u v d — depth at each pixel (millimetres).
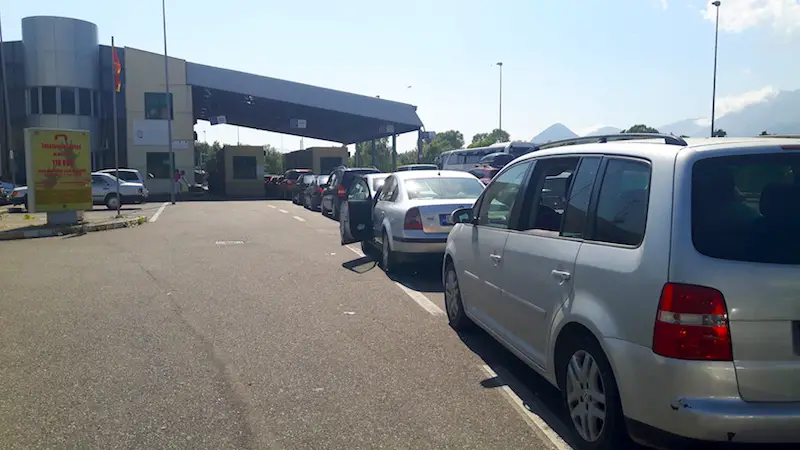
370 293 8867
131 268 11016
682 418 3205
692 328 3189
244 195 43094
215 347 6270
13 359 5895
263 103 44688
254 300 8398
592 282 3855
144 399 4918
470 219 6367
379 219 11125
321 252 13109
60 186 17344
